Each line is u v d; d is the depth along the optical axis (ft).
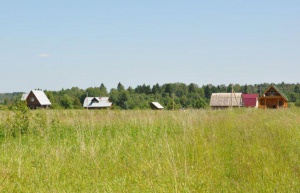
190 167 23.80
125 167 25.49
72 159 27.99
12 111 47.78
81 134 40.09
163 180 20.93
